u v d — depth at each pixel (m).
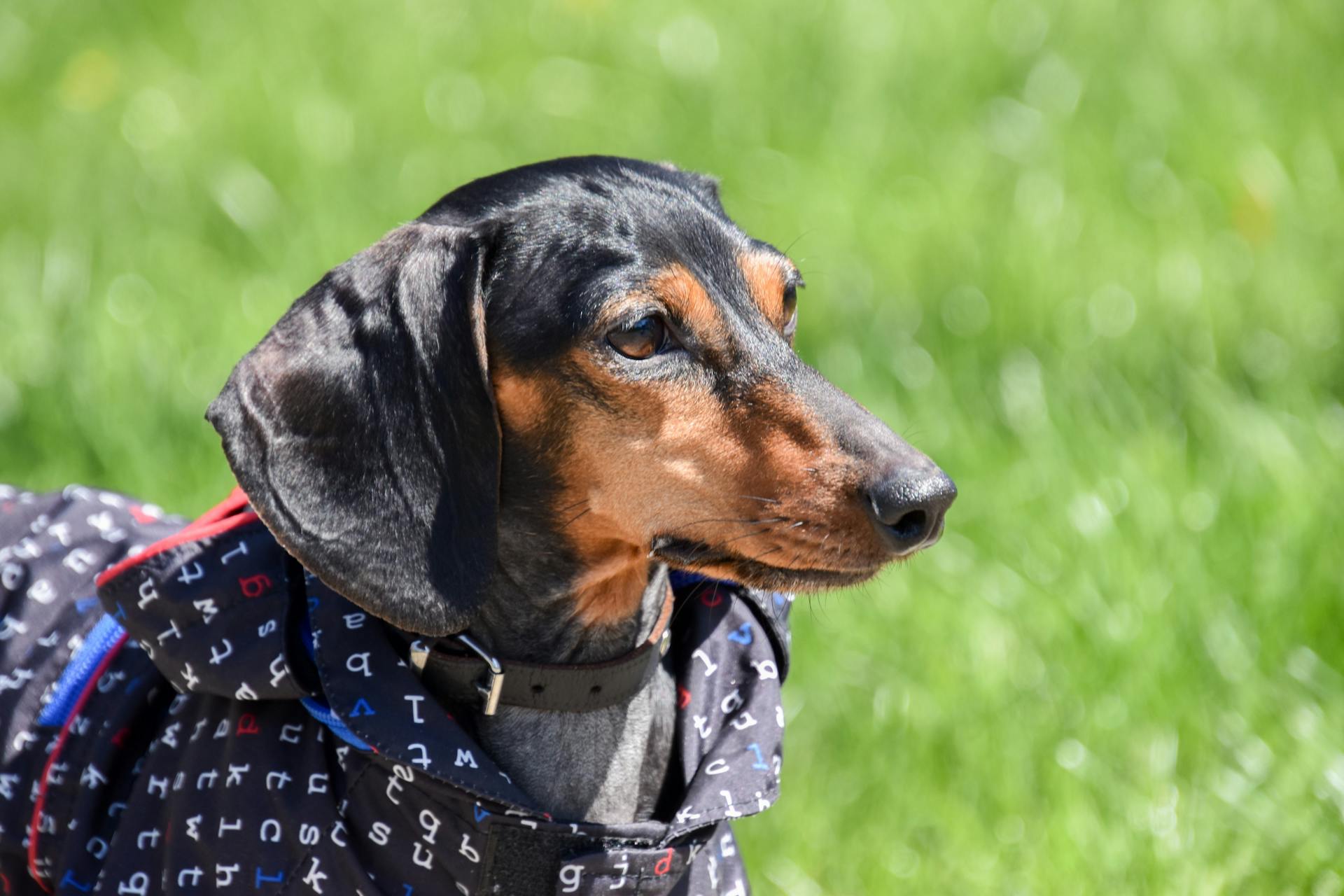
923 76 8.76
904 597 5.26
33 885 3.63
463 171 8.24
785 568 3.32
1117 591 5.05
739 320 3.38
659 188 3.50
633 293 3.26
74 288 7.29
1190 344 6.38
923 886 4.49
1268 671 4.84
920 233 7.28
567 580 3.43
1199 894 4.25
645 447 3.31
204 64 9.62
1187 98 8.23
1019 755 4.72
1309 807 4.38
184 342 6.84
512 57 9.47
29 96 9.60
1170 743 4.64
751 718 3.42
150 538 3.83
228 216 7.90
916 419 6.15
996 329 6.64
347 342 3.23
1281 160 7.64
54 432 6.50
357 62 9.41
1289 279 6.72
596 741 3.45
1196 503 5.38
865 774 4.85
